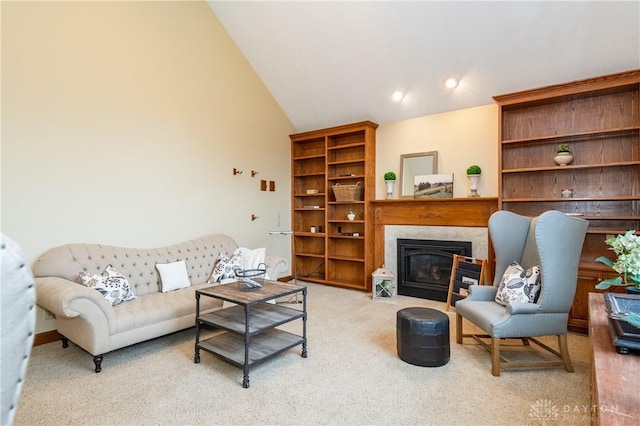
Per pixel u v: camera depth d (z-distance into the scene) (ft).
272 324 8.66
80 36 10.92
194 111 14.37
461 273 13.89
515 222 10.16
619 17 10.16
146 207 12.64
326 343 10.27
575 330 11.27
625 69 11.16
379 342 10.35
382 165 17.26
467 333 11.07
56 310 8.01
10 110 9.54
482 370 8.53
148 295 11.25
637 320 4.06
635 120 11.30
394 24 12.76
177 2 13.69
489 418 6.55
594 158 12.01
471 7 11.31
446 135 15.26
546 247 8.19
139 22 12.44
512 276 9.28
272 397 7.32
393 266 16.55
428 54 13.29
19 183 9.70
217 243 14.21
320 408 6.91
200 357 9.37
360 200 17.60
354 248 18.47
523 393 7.43
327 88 16.61
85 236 11.00
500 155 12.86
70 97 10.69
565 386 7.72
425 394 7.41
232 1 14.44
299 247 20.22
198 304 9.18
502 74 12.91
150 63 12.79
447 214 14.94
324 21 13.71
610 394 2.96
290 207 19.81
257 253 13.66
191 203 14.21
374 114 16.89
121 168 11.92
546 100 12.28
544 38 11.34
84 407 6.91
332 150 18.97
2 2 9.41
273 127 18.49
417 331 8.76
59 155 10.45
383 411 6.80
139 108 12.44
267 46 15.76
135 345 10.23
